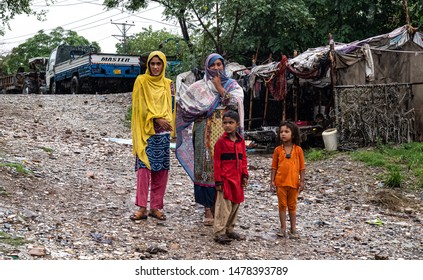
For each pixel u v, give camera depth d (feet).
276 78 40.91
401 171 30.63
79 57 67.51
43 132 39.34
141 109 18.78
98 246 15.75
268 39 59.36
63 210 19.24
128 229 17.83
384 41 39.93
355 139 36.81
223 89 18.33
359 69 38.86
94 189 23.30
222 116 17.88
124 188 24.43
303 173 18.47
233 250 16.53
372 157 32.86
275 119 47.16
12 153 27.91
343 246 18.07
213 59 18.44
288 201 18.49
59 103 59.06
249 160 37.14
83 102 60.44
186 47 64.34
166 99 19.21
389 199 25.63
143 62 66.80
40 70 93.25
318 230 20.08
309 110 46.01
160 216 19.36
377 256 16.74
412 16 54.90
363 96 36.68
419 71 39.04
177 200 23.11
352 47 39.01
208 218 18.98
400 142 37.47
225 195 16.79
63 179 24.13
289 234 18.84
